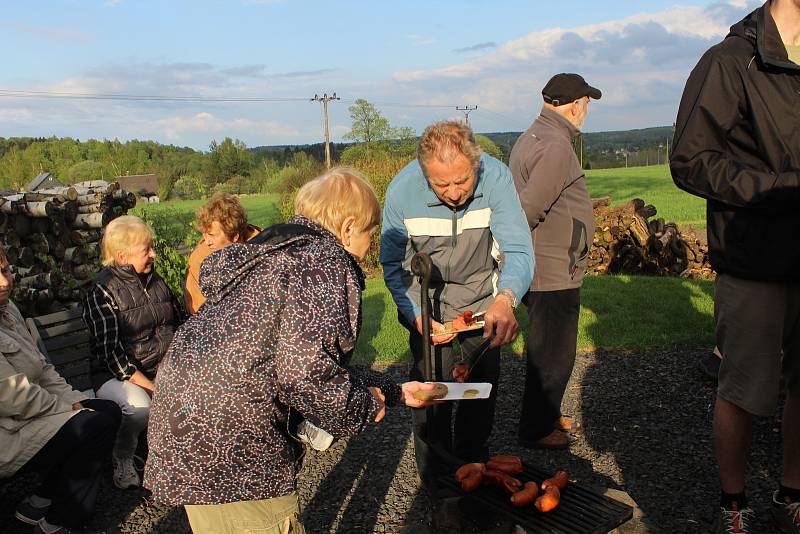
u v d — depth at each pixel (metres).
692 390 4.77
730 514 2.77
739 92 2.49
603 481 3.54
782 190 2.35
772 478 3.43
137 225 3.95
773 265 2.46
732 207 2.52
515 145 3.86
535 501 2.10
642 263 10.32
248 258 1.90
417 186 2.90
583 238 3.69
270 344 1.82
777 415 4.17
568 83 3.57
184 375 1.85
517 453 3.94
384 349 6.30
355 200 2.05
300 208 2.10
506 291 2.62
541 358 3.79
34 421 3.11
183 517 3.45
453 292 3.03
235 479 1.87
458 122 2.59
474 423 3.19
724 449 2.73
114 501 3.63
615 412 4.46
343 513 3.39
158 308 4.04
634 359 5.53
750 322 2.55
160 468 1.90
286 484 1.95
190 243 7.62
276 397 1.89
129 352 3.90
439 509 2.38
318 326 1.79
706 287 8.30
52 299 5.88
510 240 2.83
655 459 3.75
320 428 1.99
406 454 4.02
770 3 2.52
